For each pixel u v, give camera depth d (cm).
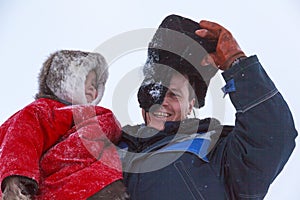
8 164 342
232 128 397
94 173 357
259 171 371
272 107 367
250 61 371
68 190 350
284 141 367
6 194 336
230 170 379
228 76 372
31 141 355
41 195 352
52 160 360
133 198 378
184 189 375
